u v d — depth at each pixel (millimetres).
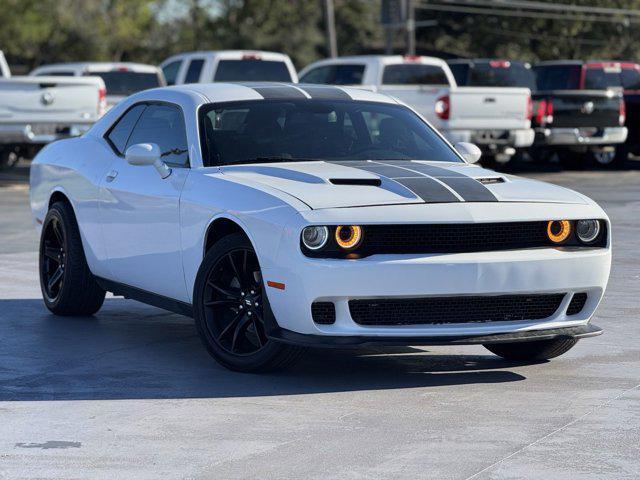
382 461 5402
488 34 68375
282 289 6695
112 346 8180
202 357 7793
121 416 6254
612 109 24328
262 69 25406
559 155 25906
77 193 9008
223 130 7918
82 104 20812
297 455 5508
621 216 16375
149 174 8133
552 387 6906
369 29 72250
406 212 6645
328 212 6605
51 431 5965
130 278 8406
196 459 5465
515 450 5562
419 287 6609
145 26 70375
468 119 22234
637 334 8633
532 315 7031
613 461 5379
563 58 67938
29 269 11812
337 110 8281
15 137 20422
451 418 6172
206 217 7293
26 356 7840
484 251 6785
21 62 66688
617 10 64000
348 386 6930
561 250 6969
